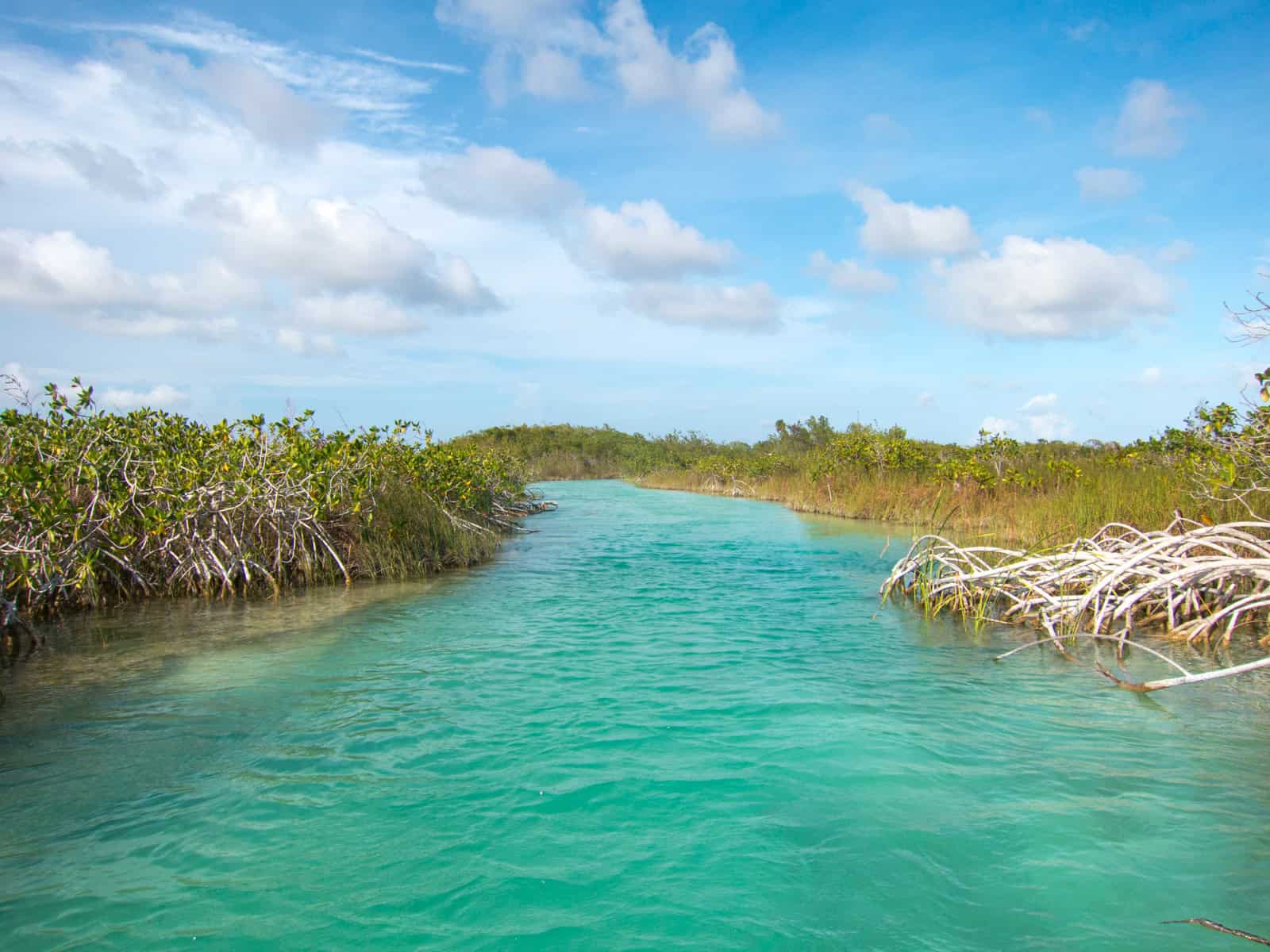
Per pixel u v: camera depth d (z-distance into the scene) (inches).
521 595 469.1
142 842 176.4
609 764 215.6
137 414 509.7
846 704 264.4
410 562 557.6
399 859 168.7
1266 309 306.0
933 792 198.5
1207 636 352.5
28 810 191.6
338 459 556.1
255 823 184.5
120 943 140.4
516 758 219.6
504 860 168.1
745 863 165.9
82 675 301.3
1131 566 357.4
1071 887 156.2
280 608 431.8
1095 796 195.9
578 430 2450.8
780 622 394.0
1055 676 300.4
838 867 164.1
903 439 1128.2
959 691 280.7
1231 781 203.9
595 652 333.1
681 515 1053.2
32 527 401.7
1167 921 145.0
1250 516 421.4
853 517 970.7
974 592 417.4
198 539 478.9
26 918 148.6
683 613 414.9
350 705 264.5
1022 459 924.0
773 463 1524.4
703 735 236.2
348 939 141.6
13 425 440.5
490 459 963.3
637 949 138.6
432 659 321.7
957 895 154.2
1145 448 784.3
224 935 143.0
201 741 234.1
